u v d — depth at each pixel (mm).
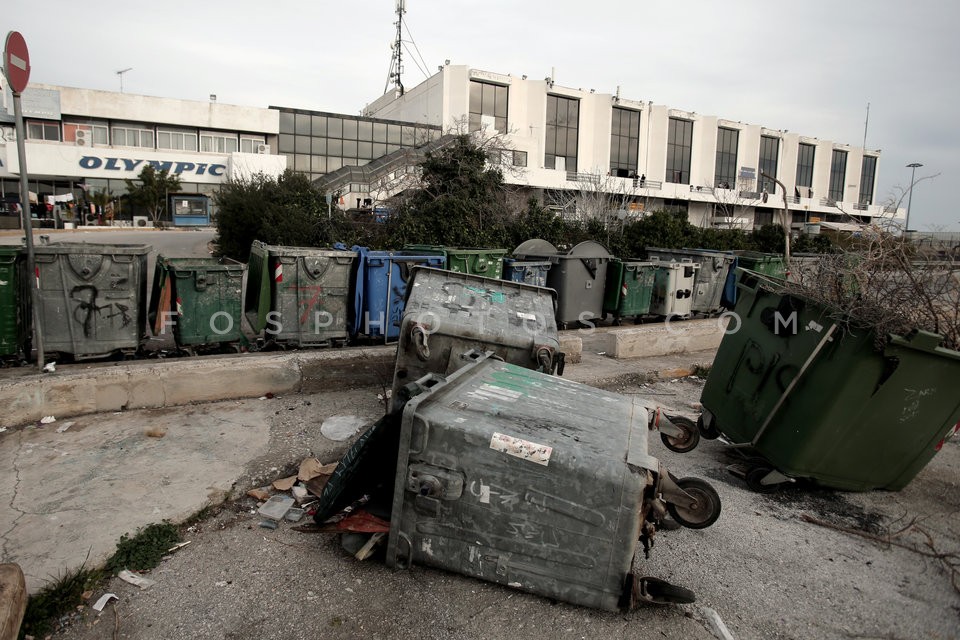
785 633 2920
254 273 7996
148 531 3320
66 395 4996
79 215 32688
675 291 11492
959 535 4043
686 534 3805
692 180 44156
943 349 4066
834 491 4680
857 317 4023
